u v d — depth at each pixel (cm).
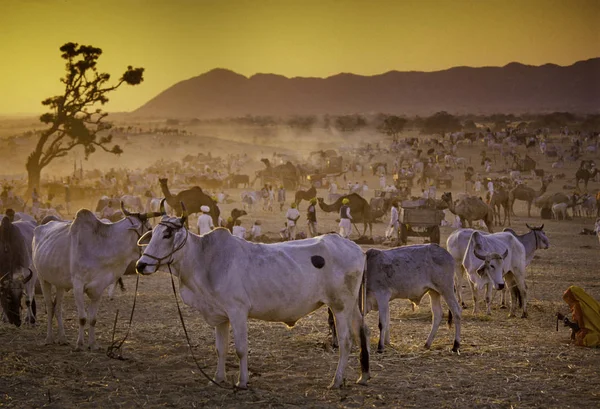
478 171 8662
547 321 1559
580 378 1029
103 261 1166
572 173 8369
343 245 1024
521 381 1012
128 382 986
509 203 4897
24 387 943
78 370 1034
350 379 1029
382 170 8525
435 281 1217
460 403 905
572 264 2717
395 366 1101
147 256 954
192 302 988
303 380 1014
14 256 1283
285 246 1000
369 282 1224
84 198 6109
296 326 1403
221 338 994
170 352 1175
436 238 3098
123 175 7794
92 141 6431
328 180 7606
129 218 1191
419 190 7150
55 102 6250
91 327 1180
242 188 7738
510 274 1642
